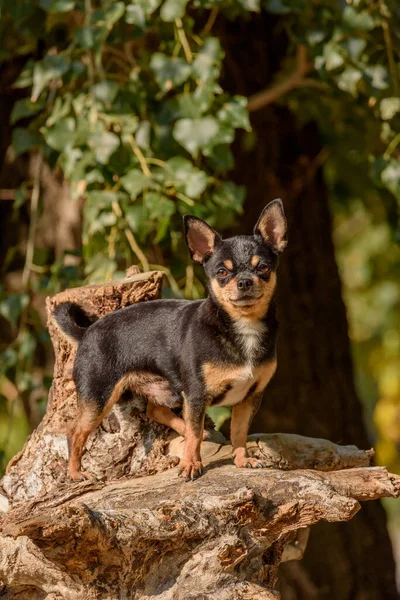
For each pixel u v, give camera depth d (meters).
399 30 9.20
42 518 5.32
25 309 9.86
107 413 6.90
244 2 8.80
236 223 10.41
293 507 5.96
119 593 5.76
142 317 7.05
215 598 5.77
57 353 7.37
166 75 8.70
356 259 17.00
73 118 9.15
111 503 6.15
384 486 6.05
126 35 9.27
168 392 7.02
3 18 9.81
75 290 7.55
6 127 11.57
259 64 11.25
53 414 7.23
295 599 10.79
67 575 5.74
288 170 11.57
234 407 7.11
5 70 11.40
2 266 11.48
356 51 8.88
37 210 10.50
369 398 20.28
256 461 6.75
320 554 10.94
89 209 8.77
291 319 11.32
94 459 6.95
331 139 11.71
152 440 7.05
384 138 9.55
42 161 10.12
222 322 6.85
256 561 6.04
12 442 14.56
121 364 6.93
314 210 11.80
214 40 8.81
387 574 11.48
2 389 12.08
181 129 8.72
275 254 7.33
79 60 9.41
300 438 7.23
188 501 5.86
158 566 5.82
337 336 11.71
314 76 10.37
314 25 9.19
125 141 8.96
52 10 8.69
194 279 9.66
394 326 16.64
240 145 11.15
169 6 8.62
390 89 9.13
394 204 10.88
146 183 8.65
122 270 9.62
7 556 5.86
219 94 9.73
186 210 8.98
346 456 7.20
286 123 11.59
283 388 11.12
